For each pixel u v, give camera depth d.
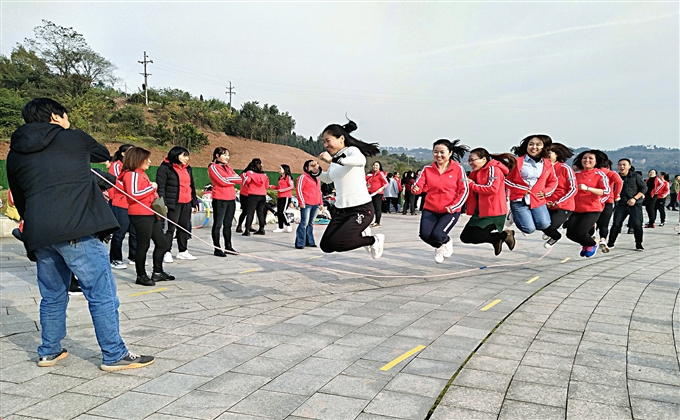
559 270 7.31
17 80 49.91
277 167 54.62
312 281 6.54
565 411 2.79
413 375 3.31
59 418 2.75
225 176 8.62
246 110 65.00
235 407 2.86
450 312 4.89
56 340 3.55
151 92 62.47
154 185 6.28
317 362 3.56
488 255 9.02
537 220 6.96
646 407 2.83
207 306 5.22
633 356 3.63
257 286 6.22
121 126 47.59
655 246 10.93
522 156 6.96
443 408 2.83
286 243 10.73
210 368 3.46
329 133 5.04
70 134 3.47
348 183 5.09
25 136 3.35
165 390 3.11
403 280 6.59
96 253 3.42
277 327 4.43
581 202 7.82
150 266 7.75
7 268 7.30
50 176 3.33
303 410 2.82
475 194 6.84
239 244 10.47
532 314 4.77
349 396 3.00
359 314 4.85
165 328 4.42
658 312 4.82
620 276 6.74
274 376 3.31
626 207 10.22
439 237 6.20
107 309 3.42
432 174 6.39
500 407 2.84
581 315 4.72
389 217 19.88
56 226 3.26
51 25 54.44
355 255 8.93
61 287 3.55
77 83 53.84
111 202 7.50
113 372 3.41
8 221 10.76
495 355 3.67
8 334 4.25
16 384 3.22
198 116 59.66
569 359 3.58
